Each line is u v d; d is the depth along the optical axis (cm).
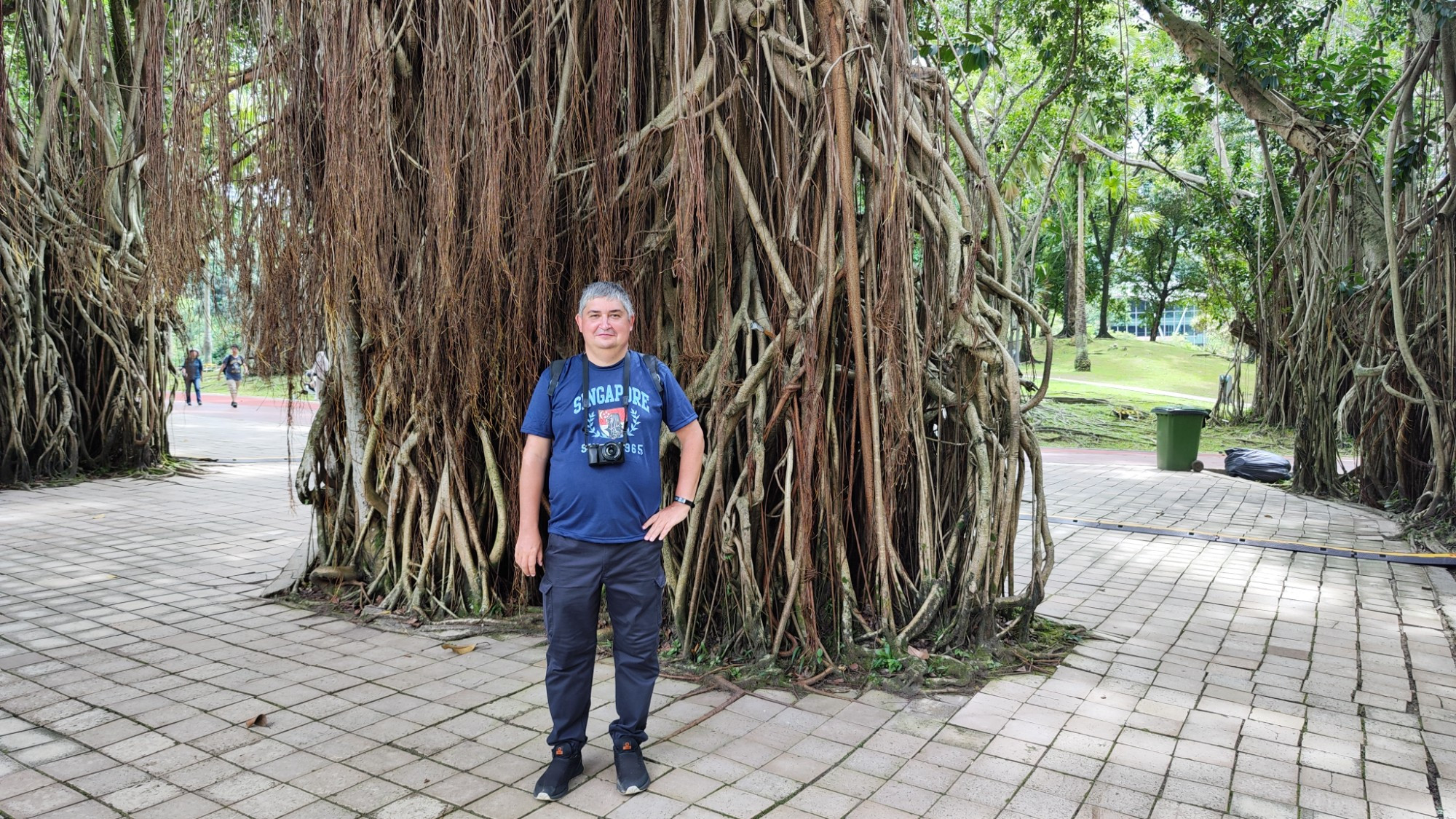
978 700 353
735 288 416
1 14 591
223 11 404
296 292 418
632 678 278
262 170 401
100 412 1036
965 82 780
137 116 941
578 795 271
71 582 537
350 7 377
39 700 343
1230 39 1096
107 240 993
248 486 974
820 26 372
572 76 394
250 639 425
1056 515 863
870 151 377
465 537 455
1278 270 1647
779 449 399
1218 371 3181
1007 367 398
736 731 320
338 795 269
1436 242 846
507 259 394
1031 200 2594
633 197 396
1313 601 527
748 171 405
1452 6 793
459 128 376
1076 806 267
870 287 374
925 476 394
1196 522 823
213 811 258
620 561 271
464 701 347
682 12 359
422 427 450
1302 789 280
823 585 392
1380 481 934
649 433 277
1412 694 368
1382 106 969
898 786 279
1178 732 324
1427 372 854
